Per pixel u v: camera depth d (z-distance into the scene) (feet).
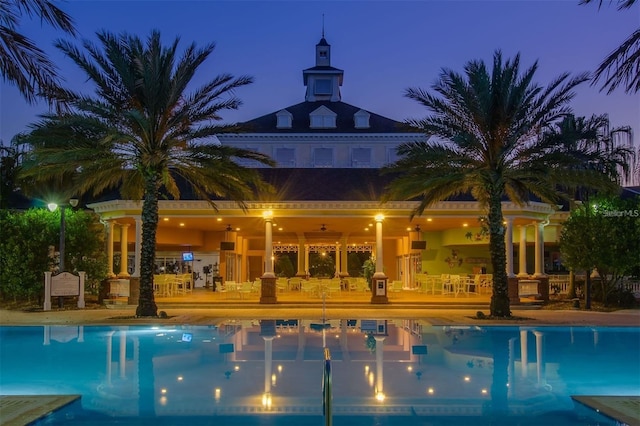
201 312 75.10
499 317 66.23
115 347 48.78
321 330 58.59
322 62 148.97
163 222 95.71
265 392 31.78
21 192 122.52
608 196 81.00
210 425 25.66
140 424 25.75
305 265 122.52
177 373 37.40
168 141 65.41
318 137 130.41
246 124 67.82
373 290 83.30
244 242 128.98
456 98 64.85
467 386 33.68
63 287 78.02
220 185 70.64
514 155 66.03
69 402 28.68
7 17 34.01
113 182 77.51
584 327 59.11
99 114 61.87
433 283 97.96
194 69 64.95
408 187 65.57
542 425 25.88
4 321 62.69
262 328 60.18
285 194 90.43
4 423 24.40
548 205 86.89
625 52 36.91
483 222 78.59
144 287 66.80
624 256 77.41
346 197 89.66
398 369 38.60
